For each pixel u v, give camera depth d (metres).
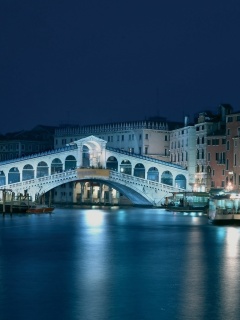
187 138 140.62
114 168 139.50
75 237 62.75
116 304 29.55
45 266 40.88
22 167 128.75
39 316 27.31
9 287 33.34
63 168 131.62
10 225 80.12
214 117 136.50
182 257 45.81
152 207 130.12
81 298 30.80
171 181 138.38
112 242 57.44
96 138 130.88
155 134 151.25
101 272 38.44
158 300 30.42
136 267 40.59
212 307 28.98
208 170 133.38
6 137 187.38
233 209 81.12
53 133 187.00
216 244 55.41
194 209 117.50
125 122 156.62
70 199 160.75
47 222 86.31
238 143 122.75
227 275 37.38
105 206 148.00
